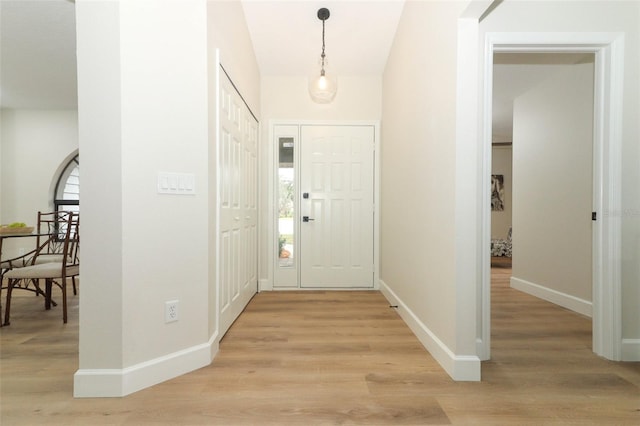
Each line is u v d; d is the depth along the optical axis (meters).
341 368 1.82
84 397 1.53
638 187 1.92
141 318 1.62
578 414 1.40
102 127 1.54
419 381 1.68
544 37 1.95
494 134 6.27
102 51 1.53
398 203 2.96
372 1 2.88
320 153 3.83
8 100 4.69
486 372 1.79
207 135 1.88
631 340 1.95
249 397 1.52
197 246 1.85
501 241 6.44
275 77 3.80
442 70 1.90
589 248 2.89
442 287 1.88
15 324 2.56
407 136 2.67
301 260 3.84
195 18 1.83
